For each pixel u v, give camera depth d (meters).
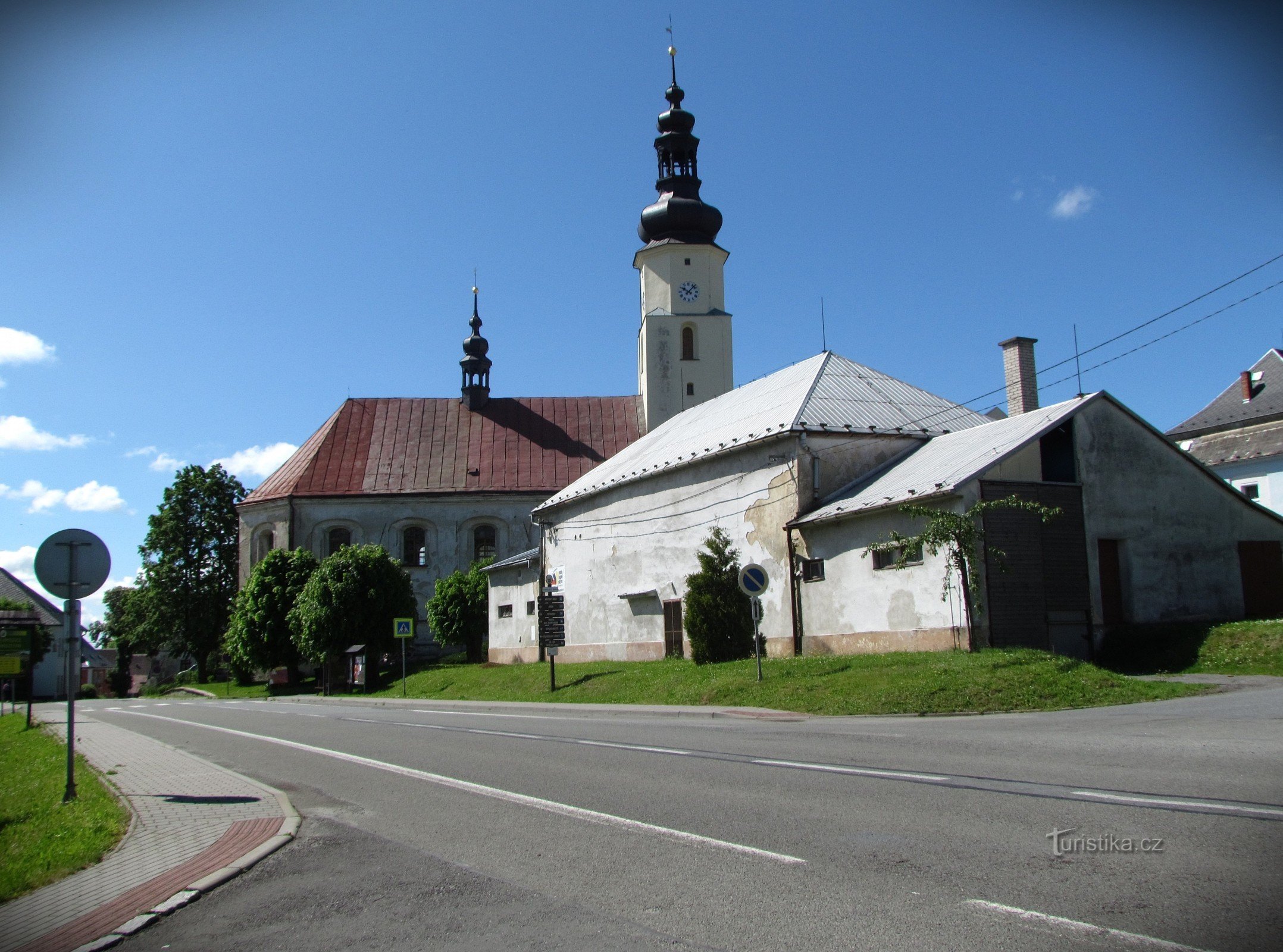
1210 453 39.59
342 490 52.38
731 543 28.34
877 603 23.06
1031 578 21.34
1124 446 23.33
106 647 100.69
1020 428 23.19
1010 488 21.50
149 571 60.03
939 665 17.95
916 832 7.12
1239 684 16.38
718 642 25.17
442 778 11.48
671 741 13.71
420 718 21.77
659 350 52.31
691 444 32.03
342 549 41.69
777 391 31.17
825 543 24.89
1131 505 23.12
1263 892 5.37
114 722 25.98
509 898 6.29
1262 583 24.72
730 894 5.98
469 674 34.06
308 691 45.00
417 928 5.82
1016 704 15.26
